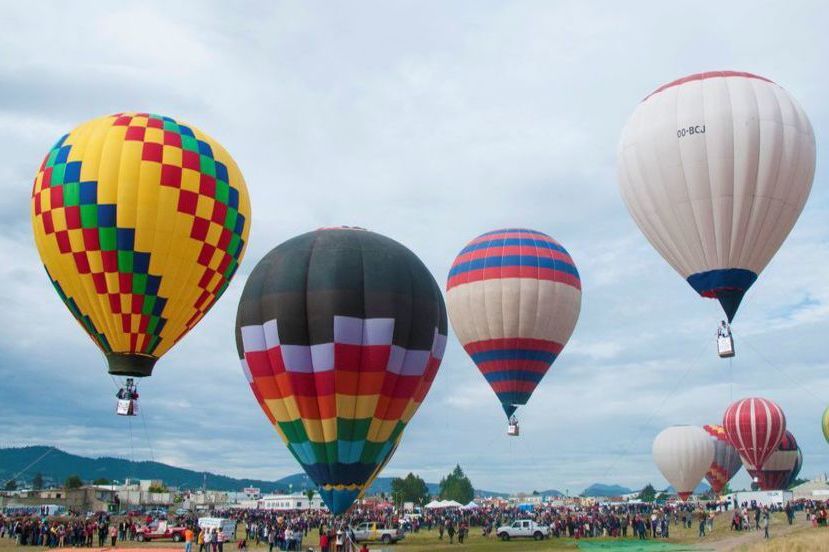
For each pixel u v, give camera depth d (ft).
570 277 126.62
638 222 95.71
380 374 71.41
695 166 87.10
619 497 418.92
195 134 96.73
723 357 88.02
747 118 86.33
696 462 222.69
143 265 89.25
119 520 182.19
